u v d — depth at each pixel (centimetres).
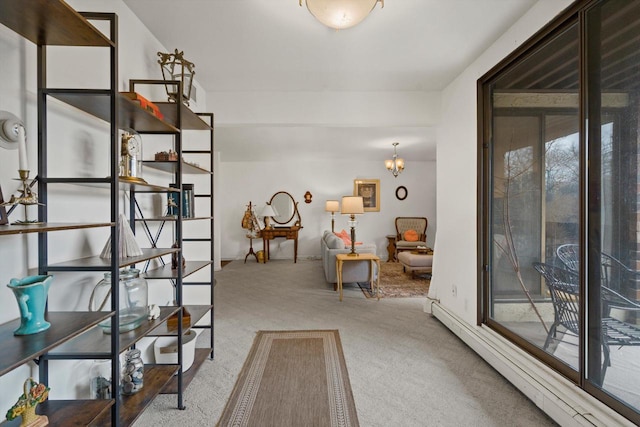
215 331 301
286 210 751
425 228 746
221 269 632
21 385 119
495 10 196
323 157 708
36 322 106
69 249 143
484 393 197
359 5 164
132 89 186
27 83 122
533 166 202
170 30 214
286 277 556
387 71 283
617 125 141
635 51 133
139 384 164
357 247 466
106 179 123
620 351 141
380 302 401
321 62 263
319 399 191
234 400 191
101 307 142
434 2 188
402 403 187
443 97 328
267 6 189
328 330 304
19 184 117
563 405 156
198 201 311
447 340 279
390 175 765
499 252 242
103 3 167
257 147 595
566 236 175
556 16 174
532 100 202
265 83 306
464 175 284
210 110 325
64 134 140
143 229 208
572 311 172
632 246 135
